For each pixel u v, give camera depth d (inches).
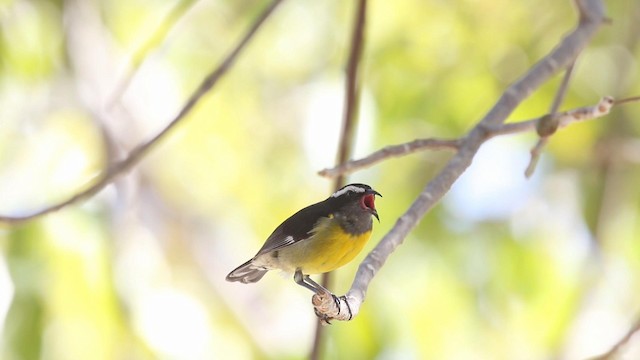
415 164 536.7
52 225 451.5
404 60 551.2
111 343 455.5
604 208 561.0
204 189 620.1
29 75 550.0
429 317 503.2
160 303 522.9
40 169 530.0
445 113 548.1
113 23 620.4
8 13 532.7
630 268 560.1
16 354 438.0
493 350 512.4
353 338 478.0
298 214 341.1
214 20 634.8
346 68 385.7
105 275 455.8
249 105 619.2
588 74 568.4
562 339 524.4
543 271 540.7
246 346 540.1
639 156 556.1
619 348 366.0
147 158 613.3
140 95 617.0
